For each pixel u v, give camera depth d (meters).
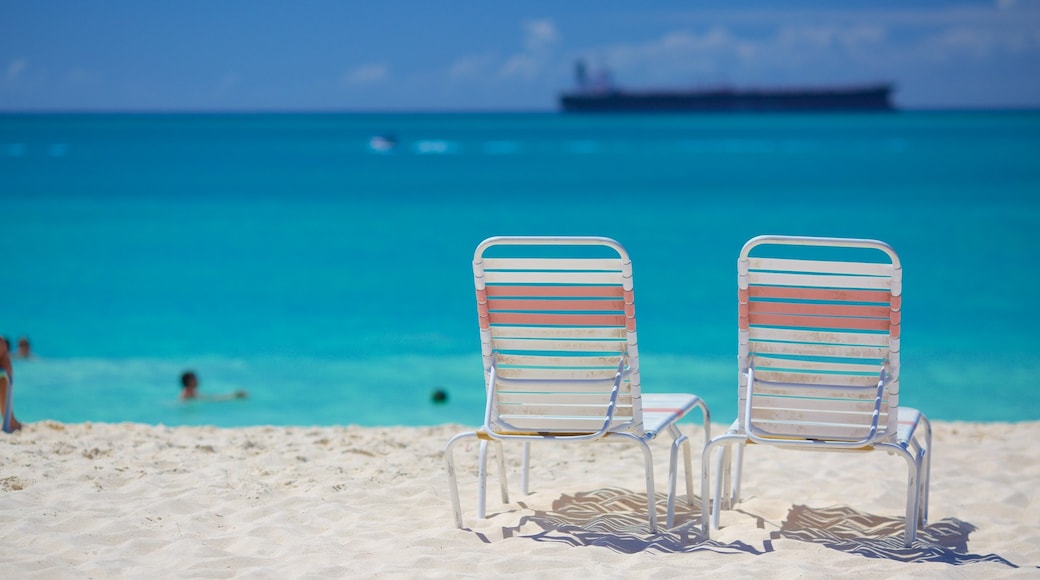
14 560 3.56
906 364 10.07
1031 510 4.65
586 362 4.07
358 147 68.50
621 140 77.69
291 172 44.09
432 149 65.88
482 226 23.42
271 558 3.69
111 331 12.05
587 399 4.14
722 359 10.28
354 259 18.30
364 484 4.91
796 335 3.90
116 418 8.08
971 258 17.45
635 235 21.34
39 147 65.06
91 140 76.44
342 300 14.20
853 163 46.69
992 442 6.07
